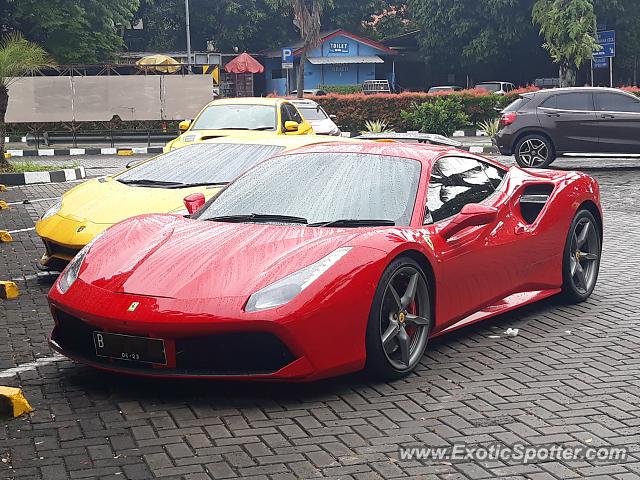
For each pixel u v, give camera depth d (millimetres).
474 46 43688
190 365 4074
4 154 15750
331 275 4109
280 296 3986
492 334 5418
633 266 7699
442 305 4816
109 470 3393
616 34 41750
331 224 4684
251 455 3521
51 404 4164
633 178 15008
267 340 3982
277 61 51375
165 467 3412
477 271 5113
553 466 3408
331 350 4090
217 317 3936
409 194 4898
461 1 43750
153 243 4625
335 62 49125
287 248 4328
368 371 4371
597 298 6441
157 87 25375
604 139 16203
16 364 4859
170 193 7027
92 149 23188
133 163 8172
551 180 6109
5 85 15445
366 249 4289
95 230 6574
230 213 4973
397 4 55312
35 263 7926
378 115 27844
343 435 3732
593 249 6375
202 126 13070
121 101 25266
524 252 5582
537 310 6070
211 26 50250
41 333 5547
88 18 34906
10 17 33375
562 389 4336
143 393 4293
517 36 42812
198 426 3848
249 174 5398
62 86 25047
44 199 12664
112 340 4172
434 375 4570
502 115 16922
